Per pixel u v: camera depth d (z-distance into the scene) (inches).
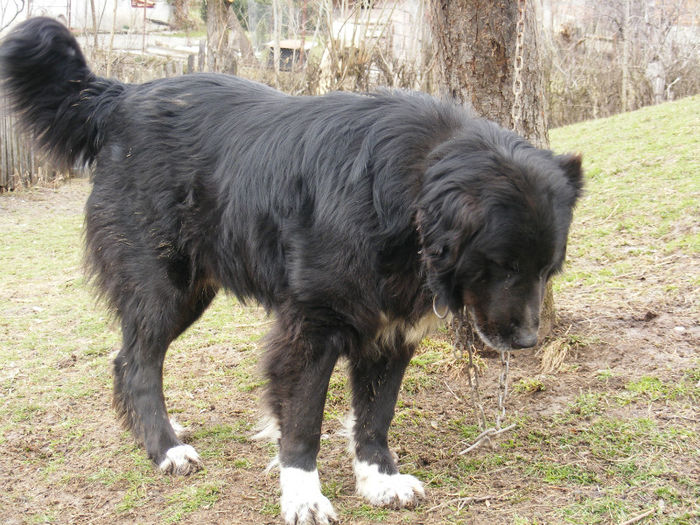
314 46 470.3
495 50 154.9
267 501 121.6
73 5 650.8
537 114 162.7
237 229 126.8
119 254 141.6
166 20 842.2
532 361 167.9
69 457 139.8
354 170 111.5
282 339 118.4
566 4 843.4
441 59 163.0
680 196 251.8
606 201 268.7
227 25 439.2
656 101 598.5
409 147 110.4
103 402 164.2
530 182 99.0
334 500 122.3
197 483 128.4
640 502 112.6
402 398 157.9
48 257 298.4
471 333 139.0
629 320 175.8
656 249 219.1
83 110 146.0
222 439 145.6
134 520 117.3
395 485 120.0
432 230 101.9
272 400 120.0
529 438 135.7
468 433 140.6
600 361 160.6
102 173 143.5
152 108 137.3
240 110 132.6
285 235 117.8
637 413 137.6
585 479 120.4
